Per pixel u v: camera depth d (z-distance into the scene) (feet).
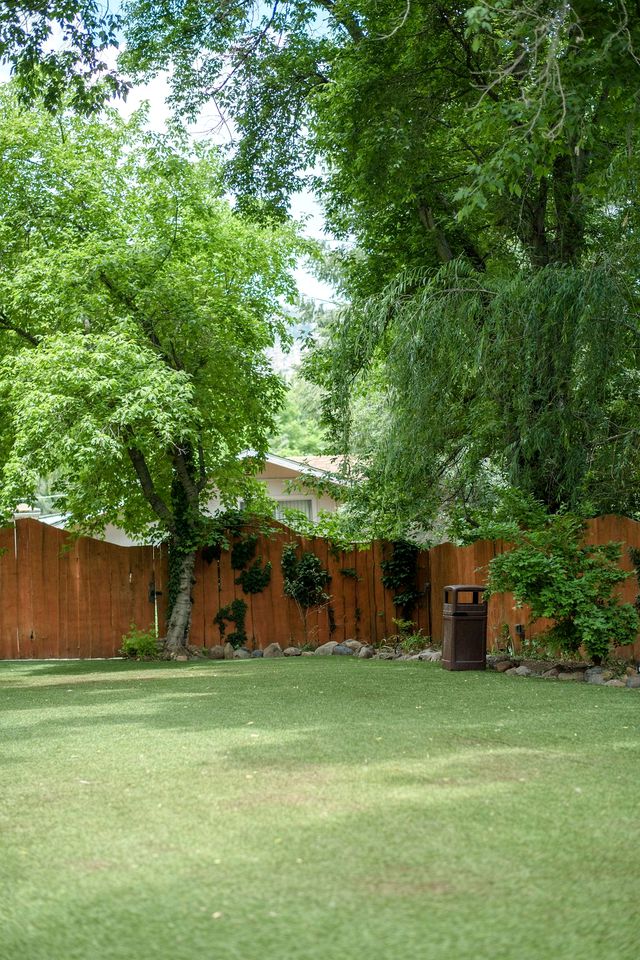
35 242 52.21
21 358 45.78
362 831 13.75
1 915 10.94
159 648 53.52
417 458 46.03
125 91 42.70
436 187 51.13
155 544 58.34
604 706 27.35
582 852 12.64
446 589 41.11
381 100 45.91
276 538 57.21
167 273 52.29
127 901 11.17
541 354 40.65
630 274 41.55
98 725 25.68
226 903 10.95
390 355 45.68
